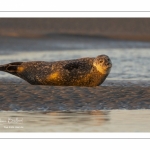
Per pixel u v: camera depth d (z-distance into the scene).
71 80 60.78
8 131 46.28
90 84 60.88
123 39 155.62
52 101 54.44
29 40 144.38
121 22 174.75
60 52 118.88
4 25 167.62
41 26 170.88
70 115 50.88
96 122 48.59
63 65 61.12
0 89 57.69
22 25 169.38
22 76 62.97
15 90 57.25
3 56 104.94
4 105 53.38
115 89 58.88
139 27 170.25
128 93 57.66
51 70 61.28
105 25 174.50
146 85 65.56
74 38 156.50
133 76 77.38
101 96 56.25
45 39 150.38
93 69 60.44
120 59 104.31
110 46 138.12
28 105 53.47
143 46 138.38
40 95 55.75
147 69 87.62
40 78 61.72
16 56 105.50
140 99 56.09
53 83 61.41
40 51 120.12
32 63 62.72
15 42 136.88
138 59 104.50
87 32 166.38
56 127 46.84
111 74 79.56
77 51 122.75
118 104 54.62
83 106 53.78
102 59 60.16
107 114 51.53
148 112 52.59
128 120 49.44
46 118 49.72
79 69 60.59
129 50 126.38
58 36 158.75
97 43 145.88
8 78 70.88
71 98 55.34
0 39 142.50
